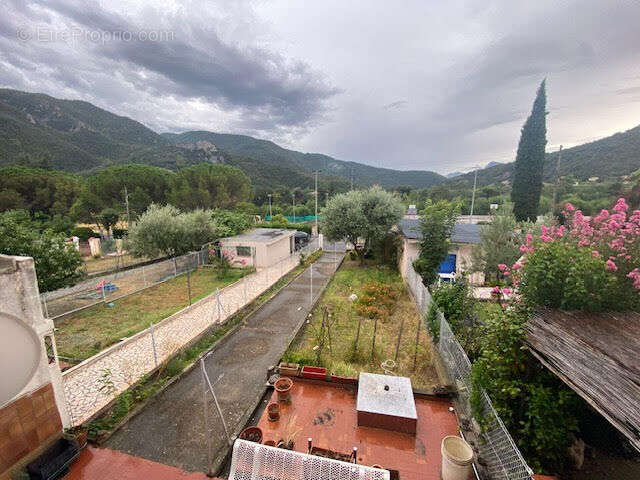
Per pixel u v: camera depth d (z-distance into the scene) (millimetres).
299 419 5977
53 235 13359
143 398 6711
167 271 18719
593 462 4488
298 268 21469
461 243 15930
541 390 4051
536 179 27984
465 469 4344
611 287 4770
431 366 7980
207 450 5352
